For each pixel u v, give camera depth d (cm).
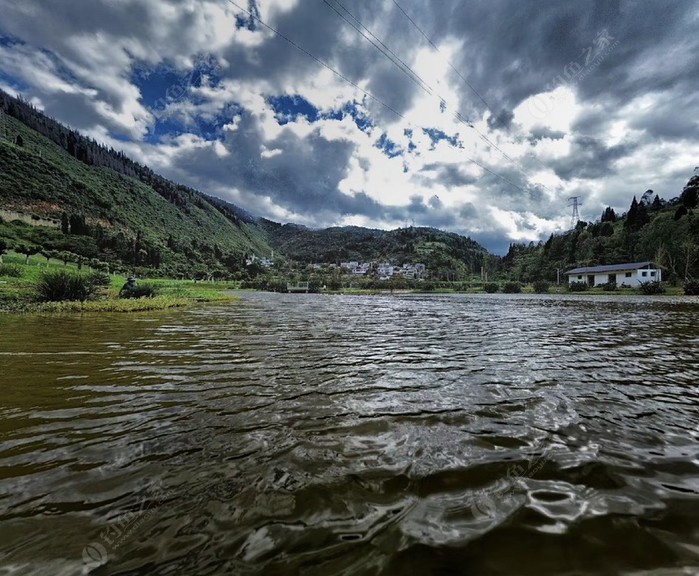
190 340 695
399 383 400
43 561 139
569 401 340
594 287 4875
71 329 817
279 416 298
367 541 153
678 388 384
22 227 6334
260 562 140
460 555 146
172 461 220
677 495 191
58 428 270
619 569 139
